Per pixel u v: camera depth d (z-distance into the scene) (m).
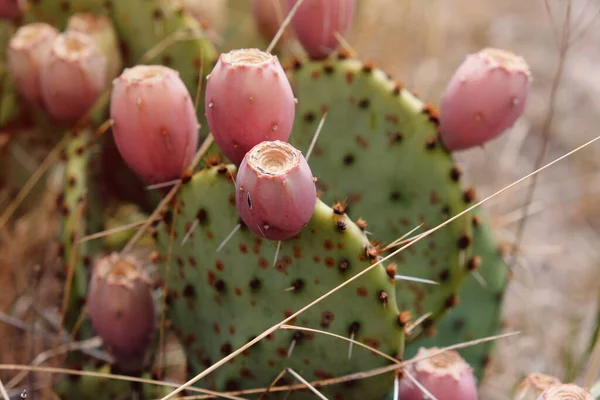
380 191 0.52
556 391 0.44
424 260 0.52
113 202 0.64
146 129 0.46
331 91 0.52
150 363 0.54
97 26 0.57
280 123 0.44
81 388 0.52
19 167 0.65
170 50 0.57
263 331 0.46
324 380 0.47
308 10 0.52
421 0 0.99
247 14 0.68
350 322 0.45
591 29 1.08
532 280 0.73
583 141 0.96
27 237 0.66
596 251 0.84
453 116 0.50
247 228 0.45
